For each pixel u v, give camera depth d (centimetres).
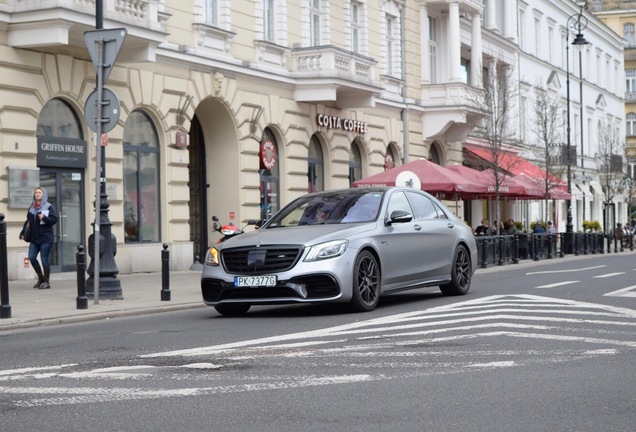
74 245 2225
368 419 616
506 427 592
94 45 1541
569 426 594
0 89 2008
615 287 1688
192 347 977
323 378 764
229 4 2758
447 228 1584
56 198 2166
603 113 7275
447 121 4009
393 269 1407
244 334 1090
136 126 2452
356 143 3588
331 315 1298
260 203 2948
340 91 3219
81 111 2223
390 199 1476
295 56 3078
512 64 5153
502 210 5181
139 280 2186
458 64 4062
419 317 1220
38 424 616
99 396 702
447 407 652
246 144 2845
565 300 1422
